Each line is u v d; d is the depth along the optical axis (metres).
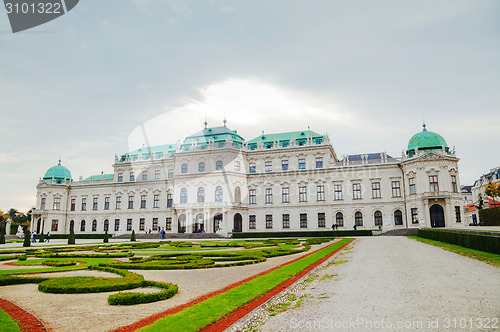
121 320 12.53
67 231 109.44
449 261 25.06
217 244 50.94
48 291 17.14
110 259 32.75
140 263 27.45
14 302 15.27
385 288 16.86
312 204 88.00
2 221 134.50
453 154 79.31
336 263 26.81
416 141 83.75
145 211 101.69
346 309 13.55
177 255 35.38
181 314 12.48
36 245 58.16
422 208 76.62
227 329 11.31
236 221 90.75
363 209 84.56
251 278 20.94
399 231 71.81
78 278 19.64
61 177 113.06
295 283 18.73
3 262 30.92
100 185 107.88
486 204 104.31
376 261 26.73
